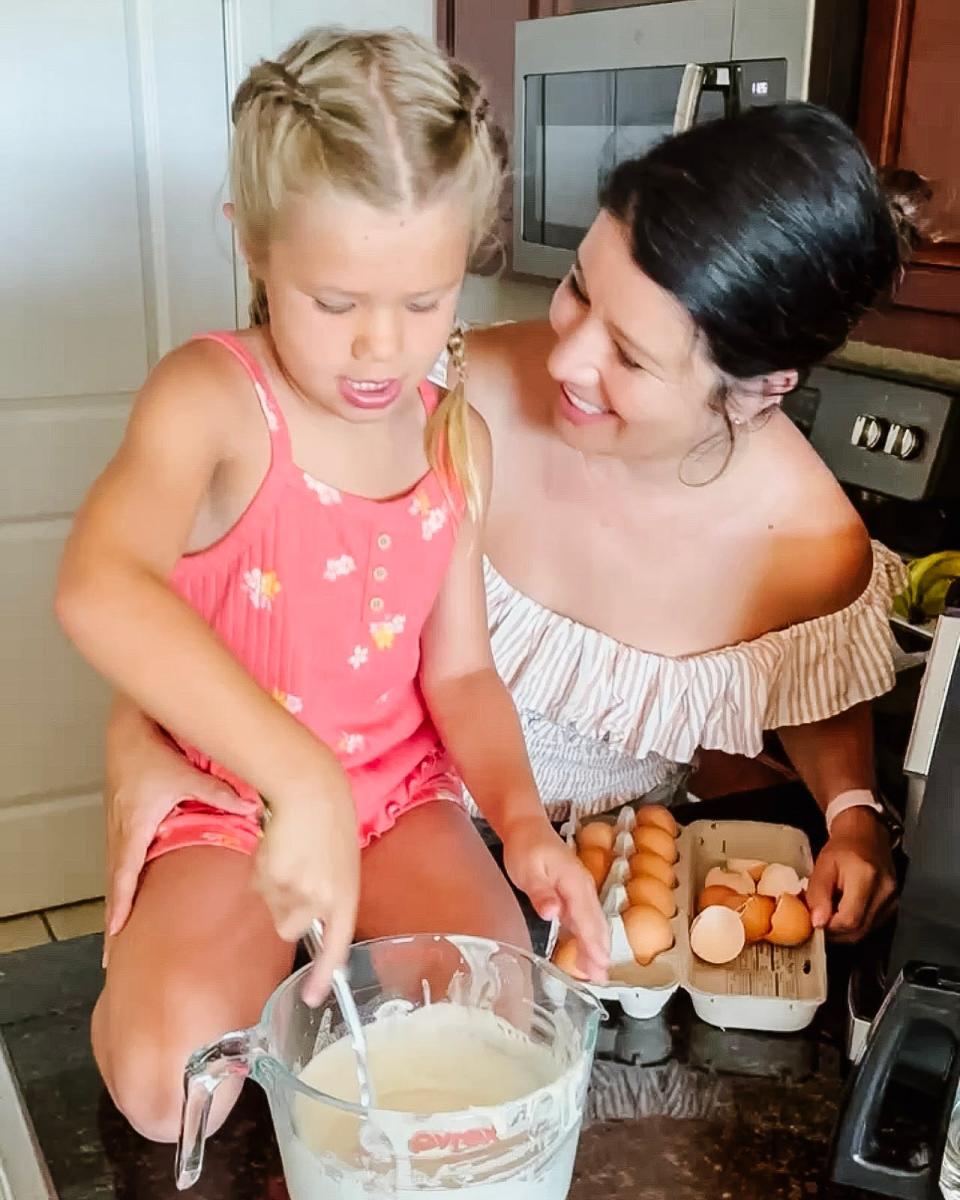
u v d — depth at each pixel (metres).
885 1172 0.65
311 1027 0.66
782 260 0.76
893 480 1.28
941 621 0.72
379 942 0.69
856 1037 0.75
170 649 0.62
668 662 1.01
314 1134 0.57
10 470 1.86
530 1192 0.57
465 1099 0.64
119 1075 0.69
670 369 0.81
